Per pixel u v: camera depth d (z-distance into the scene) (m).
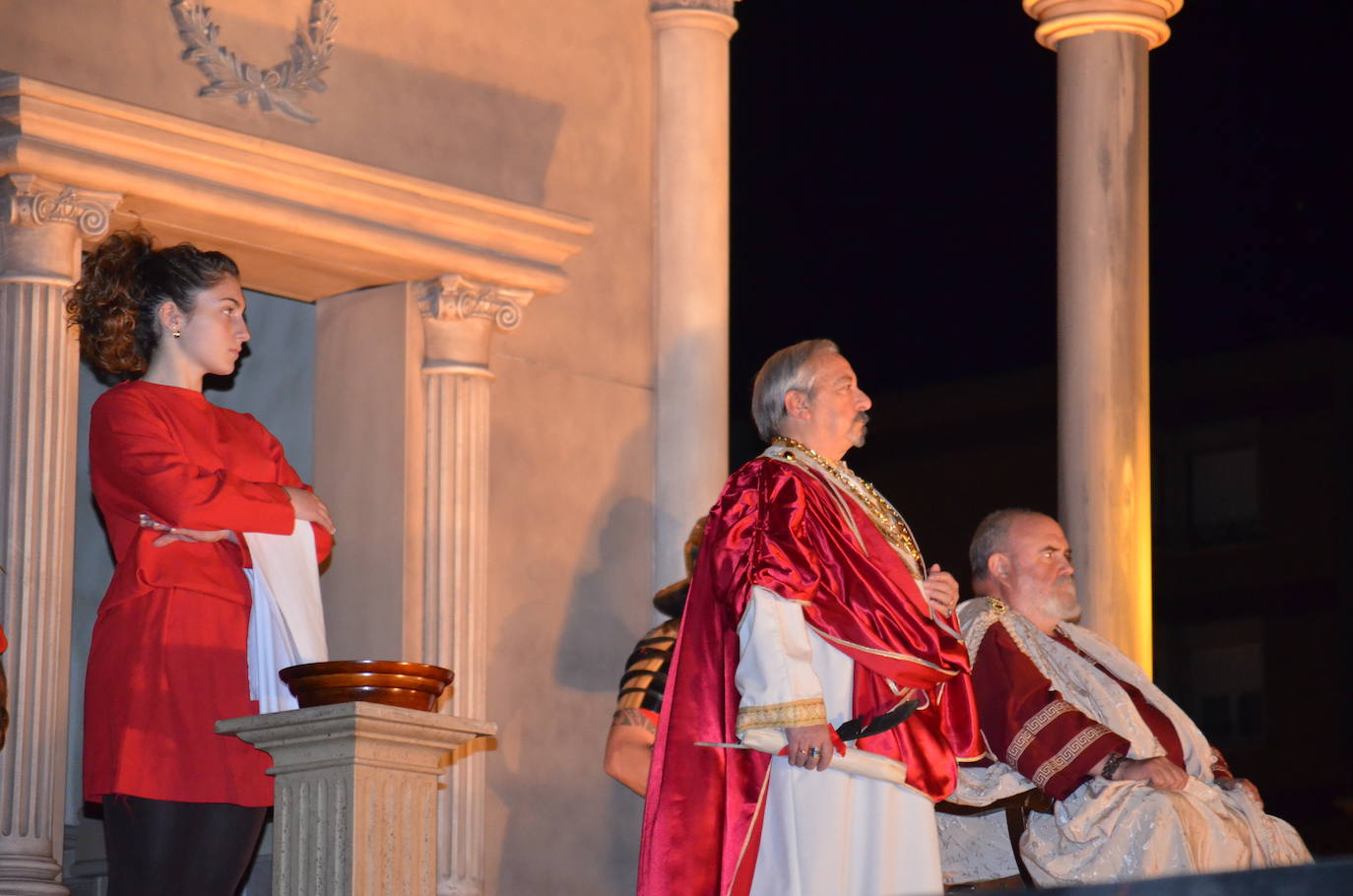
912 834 5.50
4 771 5.75
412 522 7.13
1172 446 26.34
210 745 5.48
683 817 5.51
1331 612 25.25
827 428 5.84
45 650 5.88
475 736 5.19
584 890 7.44
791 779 5.50
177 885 5.42
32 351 5.94
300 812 5.02
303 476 7.74
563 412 7.68
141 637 5.47
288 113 6.83
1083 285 8.57
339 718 4.93
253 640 5.70
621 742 6.81
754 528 5.51
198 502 5.48
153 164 6.30
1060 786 6.38
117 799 5.41
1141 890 1.91
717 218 8.20
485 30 7.56
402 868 5.01
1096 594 8.38
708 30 8.28
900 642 5.46
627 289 8.01
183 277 5.72
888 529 5.74
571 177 7.84
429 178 7.28
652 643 6.97
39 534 5.89
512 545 7.43
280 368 7.84
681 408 8.02
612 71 8.06
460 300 7.21
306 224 6.69
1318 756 24.98
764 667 5.33
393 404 7.21
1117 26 8.66
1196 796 6.58
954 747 5.74
